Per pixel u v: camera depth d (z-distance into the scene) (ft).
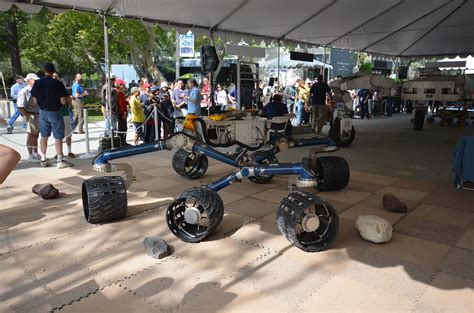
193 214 12.17
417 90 44.96
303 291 9.53
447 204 16.60
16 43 78.13
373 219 12.60
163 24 31.40
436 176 22.16
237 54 39.47
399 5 31.78
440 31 43.47
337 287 9.71
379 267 10.78
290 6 29.94
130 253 11.73
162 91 36.70
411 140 37.63
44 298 9.25
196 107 34.04
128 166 16.31
